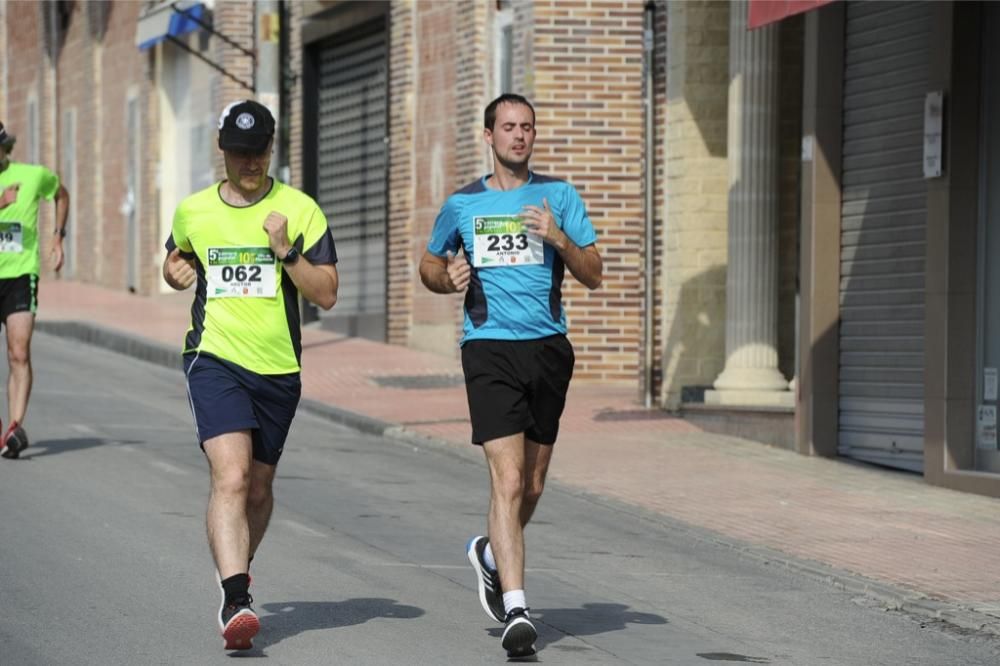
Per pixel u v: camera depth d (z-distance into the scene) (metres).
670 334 40.91
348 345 55.56
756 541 25.55
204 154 70.25
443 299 52.31
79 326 57.28
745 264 38.31
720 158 40.50
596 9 46.16
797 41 38.78
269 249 17.05
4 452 29.75
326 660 16.69
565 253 17.58
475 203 17.86
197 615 18.38
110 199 80.62
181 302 70.31
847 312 34.84
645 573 23.03
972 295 31.17
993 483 30.05
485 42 49.75
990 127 31.03
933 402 31.39
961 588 22.23
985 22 31.06
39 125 90.44
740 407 37.31
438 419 38.75
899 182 33.38
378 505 27.59
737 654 18.25
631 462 33.44
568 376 17.98
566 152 46.19
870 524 27.17
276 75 48.56
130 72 77.75
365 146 58.47
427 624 18.66
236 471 16.69
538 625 19.20
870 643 19.34
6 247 29.50
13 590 19.25
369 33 58.03
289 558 22.34
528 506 18.55
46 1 89.25
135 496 26.36
